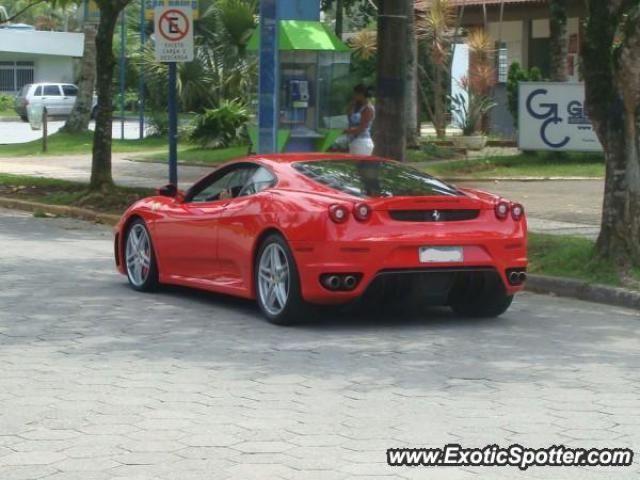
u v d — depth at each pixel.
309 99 29.89
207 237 14.47
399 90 22.06
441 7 43.47
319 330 13.25
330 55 30.30
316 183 13.44
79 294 15.68
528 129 34.34
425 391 10.33
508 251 13.40
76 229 23.95
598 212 24.42
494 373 11.09
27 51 94.31
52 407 9.73
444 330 13.37
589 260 16.50
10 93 97.50
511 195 27.89
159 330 13.19
